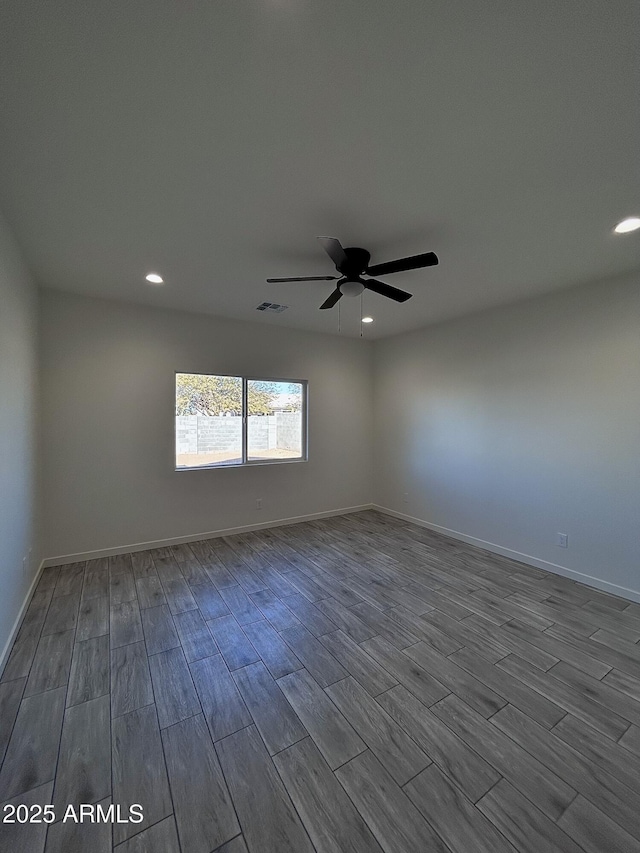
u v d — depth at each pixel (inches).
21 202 77.0
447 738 63.4
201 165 65.7
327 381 202.2
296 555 148.3
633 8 40.2
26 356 108.9
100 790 54.4
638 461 112.1
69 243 95.7
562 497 130.4
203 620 100.5
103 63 46.3
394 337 204.7
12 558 91.4
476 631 95.6
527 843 47.4
